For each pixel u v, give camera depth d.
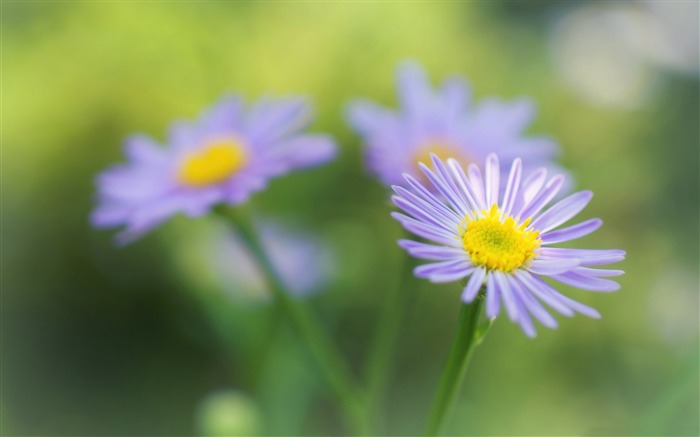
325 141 0.30
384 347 0.28
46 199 0.57
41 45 0.61
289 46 0.57
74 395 0.50
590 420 0.38
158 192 0.31
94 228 0.54
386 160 0.30
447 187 0.25
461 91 0.32
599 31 0.59
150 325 0.52
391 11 0.59
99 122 0.58
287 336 0.33
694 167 0.52
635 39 0.58
